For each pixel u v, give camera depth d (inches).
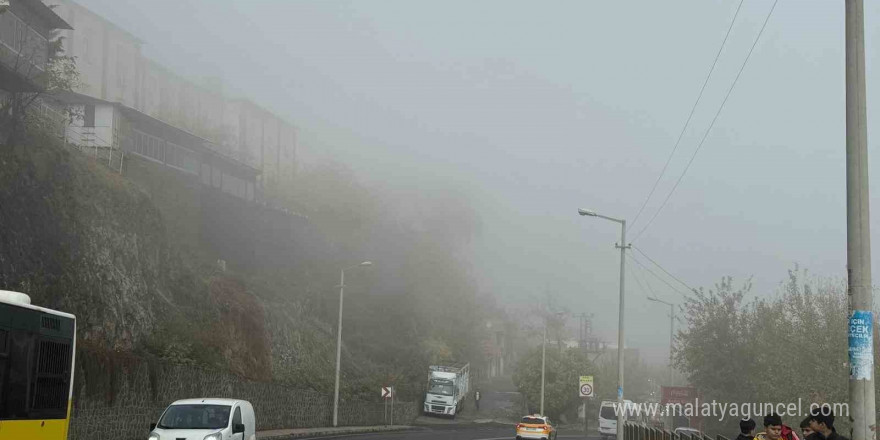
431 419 2876.5
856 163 372.5
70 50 2507.4
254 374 1854.1
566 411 3334.2
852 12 382.0
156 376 1264.8
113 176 1592.0
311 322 2596.0
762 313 1571.1
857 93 376.8
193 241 2230.6
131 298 1443.2
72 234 1280.8
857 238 367.2
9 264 1064.2
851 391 360.8
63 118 1680.6
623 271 1483.8
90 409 1055.0
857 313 362.9
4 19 1370.6
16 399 477.7
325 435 1737.2
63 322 552.4
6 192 1110.4
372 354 2994.6
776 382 1209.4
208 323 1765.5
